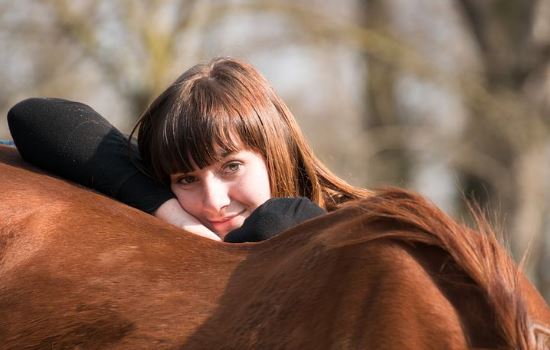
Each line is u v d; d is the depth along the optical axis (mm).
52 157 3945
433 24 20219
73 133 3961
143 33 14281
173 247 3457
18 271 3500
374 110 19078
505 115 15688
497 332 2906
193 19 14664
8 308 3443
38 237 3561
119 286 3355
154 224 3590
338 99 21453
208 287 3266
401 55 16156
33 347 3373
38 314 3389
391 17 19359
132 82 14445
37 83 15156
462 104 17062
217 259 3367
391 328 2902
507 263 3039
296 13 15836
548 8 16688
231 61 4098
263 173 3992
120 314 3291
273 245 3328
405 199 3176
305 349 2975
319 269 3094
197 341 3152
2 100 15125
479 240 3080
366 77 19172
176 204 3984
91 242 3520
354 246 3088
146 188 3967
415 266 3014
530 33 16625
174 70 14414
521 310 2912
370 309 2949
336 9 19672
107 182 3934
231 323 3131
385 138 16844
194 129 3857
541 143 15812
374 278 3000
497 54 16672
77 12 14570
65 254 3496
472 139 16094
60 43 14914
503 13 16734
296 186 4129
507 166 15844
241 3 15328
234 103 3908
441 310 2936
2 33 14812
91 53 14492
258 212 3641
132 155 4051
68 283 3414
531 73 16516
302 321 3023
